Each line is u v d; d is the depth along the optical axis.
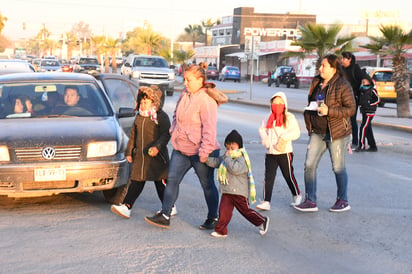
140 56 31.67
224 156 5.91
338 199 7.25
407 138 14.87
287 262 5.33
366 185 8.81
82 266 5.09
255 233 6.23
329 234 6.25
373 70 28.17
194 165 6.21
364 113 12.16
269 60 63.38
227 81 59.62
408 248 5.83
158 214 6.25
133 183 6.59
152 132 6.39
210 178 6.26
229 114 20.53
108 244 5.72
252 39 27.47
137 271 4.98
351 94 6.88
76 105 7.94
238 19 87.44
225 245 5.78
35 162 6.64
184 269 5.06
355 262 5.39
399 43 19.70
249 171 5.92
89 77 8.69
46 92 8.07
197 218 6.79
